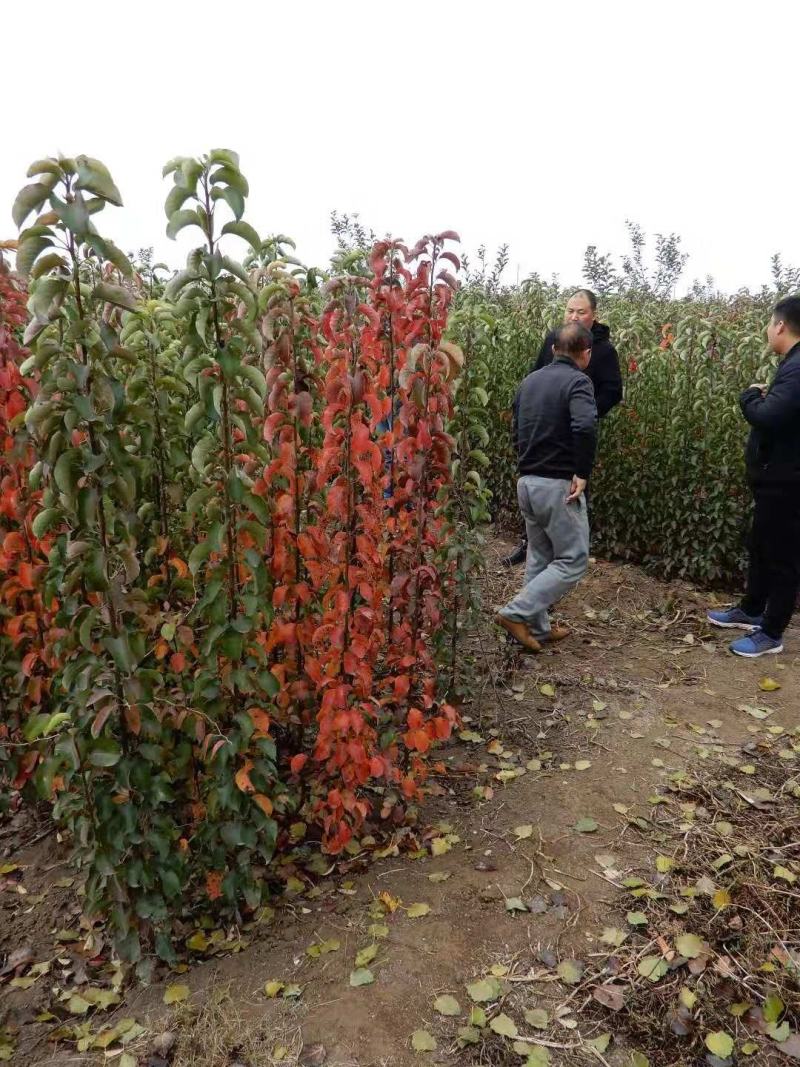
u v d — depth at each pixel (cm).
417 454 309
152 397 285
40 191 196
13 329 316
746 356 576
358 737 288
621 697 435
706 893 288
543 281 905
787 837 319
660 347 605
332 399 276
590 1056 227
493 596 562
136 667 239
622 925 273
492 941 266
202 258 224
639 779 358
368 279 296
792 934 271
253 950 268
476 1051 227
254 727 256
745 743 389
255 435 256
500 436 691
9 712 321
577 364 454
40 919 287
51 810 340
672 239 1173
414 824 326
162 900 253
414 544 322
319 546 288
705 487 568
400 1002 242
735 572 588
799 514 452
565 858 306
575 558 454
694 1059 228
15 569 309
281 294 277
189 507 251
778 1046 232
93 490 220
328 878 300
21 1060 231
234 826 259
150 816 246
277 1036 232
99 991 256
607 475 631
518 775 364
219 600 250
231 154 218
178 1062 226
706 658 483
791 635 514
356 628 291
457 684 408
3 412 295
